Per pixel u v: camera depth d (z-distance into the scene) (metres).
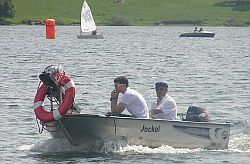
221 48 184.50
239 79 86.94
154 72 97.62
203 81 83.62
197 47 190.12
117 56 140.62
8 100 63.91
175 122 40.88
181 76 91.00
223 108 59.66
